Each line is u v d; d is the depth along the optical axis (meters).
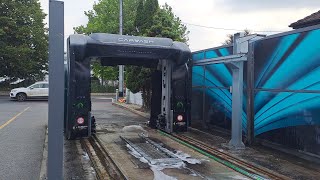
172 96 11.35
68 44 10.20
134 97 23.97
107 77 40.84
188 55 11.26
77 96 9.95
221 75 10.97
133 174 6.34
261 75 9.05
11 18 34.72
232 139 8.89
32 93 27.80
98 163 7.28
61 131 3.41
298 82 7.73
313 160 7.31
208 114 11.94
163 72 11.94
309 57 7.38
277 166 7.00
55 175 3.39
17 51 34.38
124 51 10.38
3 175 6.36
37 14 37.31
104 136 10.67
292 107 7.93
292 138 7.95
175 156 7.79
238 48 9.41
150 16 19.56
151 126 12.70
